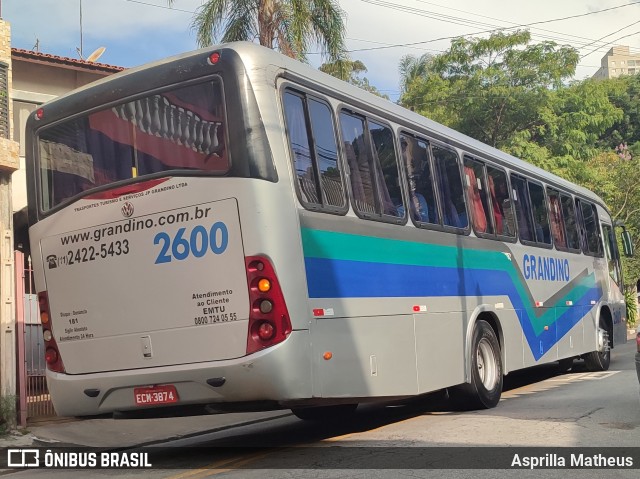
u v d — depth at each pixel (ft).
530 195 40.57
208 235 21.34
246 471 21.30
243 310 20.81
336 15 59.62
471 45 107.65
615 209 113.60
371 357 23.93
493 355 33.04
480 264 33.06
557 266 42.75
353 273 23.59
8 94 35.58
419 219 28.45
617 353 64.08
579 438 24.07
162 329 22.04
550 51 105.09
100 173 23.70
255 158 20.94
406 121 28.96
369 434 26.91
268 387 20.43
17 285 33.99
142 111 23.12
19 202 50.78
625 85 128.57
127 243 22.77
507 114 105.91
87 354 23.48
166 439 31.81
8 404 32.32
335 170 23.75
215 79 21.74
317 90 23.73
